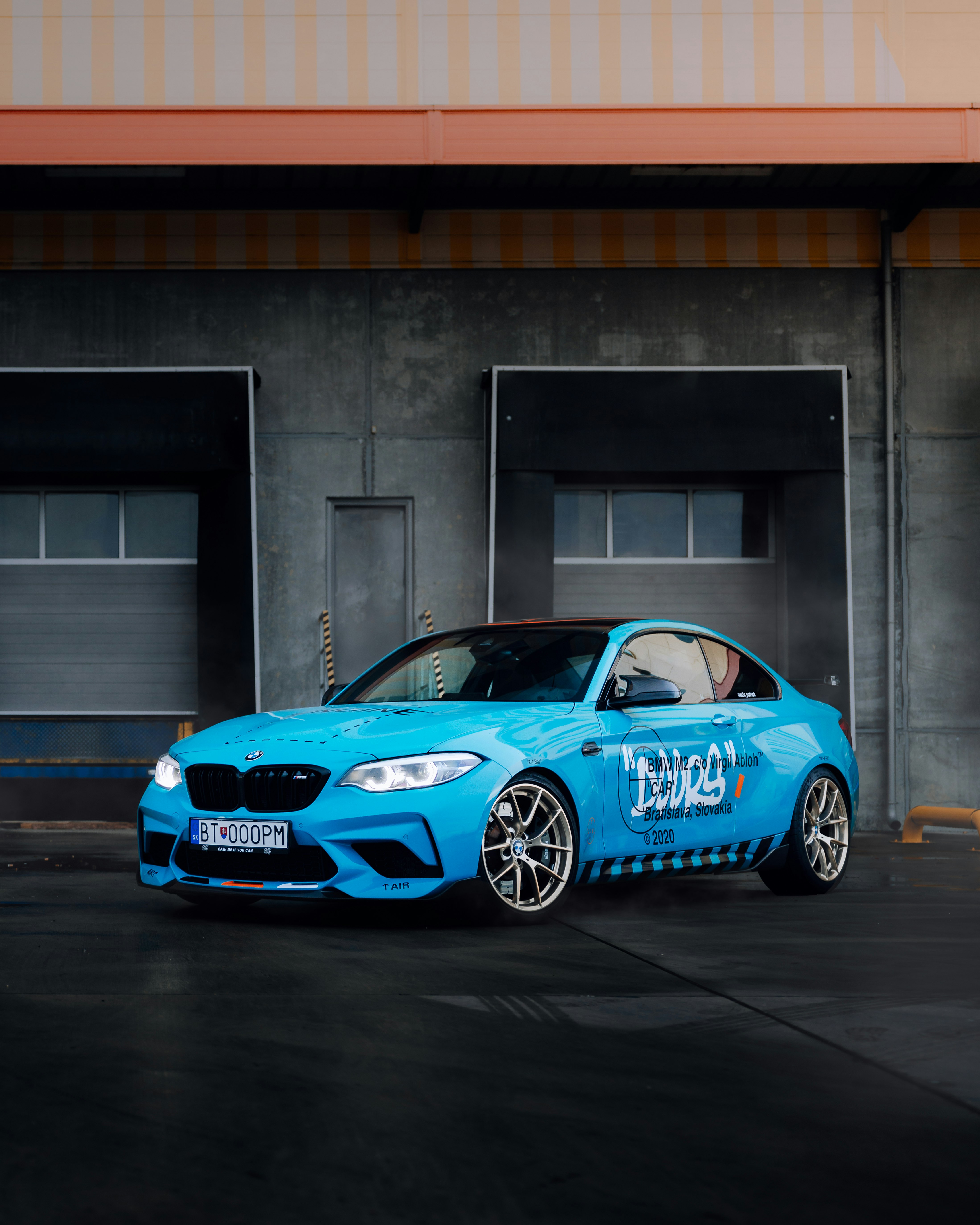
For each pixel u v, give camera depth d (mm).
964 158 10523
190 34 10914
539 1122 2424
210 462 11273
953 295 12000
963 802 11703
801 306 11953
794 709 6332
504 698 5562
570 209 11859
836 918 5312
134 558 11703
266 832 4637
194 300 11742
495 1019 3273
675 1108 2531
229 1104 2496
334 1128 2365
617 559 11898
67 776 11555
